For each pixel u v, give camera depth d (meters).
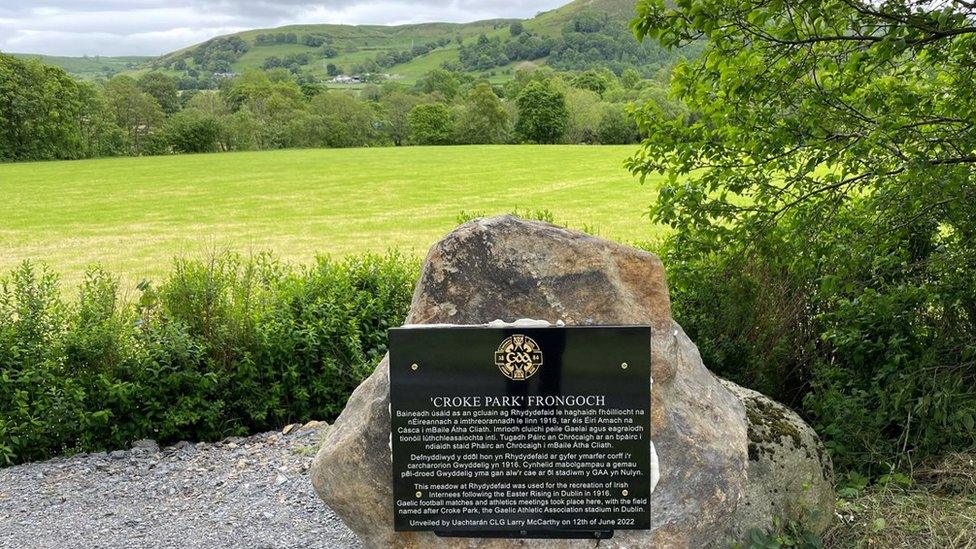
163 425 6.70
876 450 5.41
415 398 3.27
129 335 6.78
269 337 6.95
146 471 6.04
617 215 27.20
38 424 6.38
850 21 4.96
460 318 3.47
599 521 3.34
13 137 68.81
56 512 5.33
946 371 5.61
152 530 4.96
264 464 5.97
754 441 4.25
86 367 6.62
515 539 3.38
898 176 5.54
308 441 6.42
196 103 95.81
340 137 86.50
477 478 3.32
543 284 3.47
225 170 49.69
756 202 6.05
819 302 6.43
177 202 33.19
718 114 5.61
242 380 6.95
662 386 3.45
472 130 90.38
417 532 3.39
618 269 3.54
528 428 3.29
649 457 3.29
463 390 3.27
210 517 5.10
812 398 6.04
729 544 3.88
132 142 80.69
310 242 22.39
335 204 31.92
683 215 6.19
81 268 18.34
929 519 4.36
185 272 7.33
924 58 5.44
